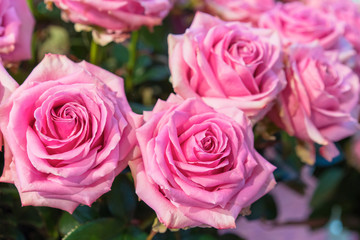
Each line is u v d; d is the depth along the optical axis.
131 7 0.53
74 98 0.43
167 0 0.54
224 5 0.64
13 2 0.51
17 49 0.51
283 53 0.53
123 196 0.53
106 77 0.46
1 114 0.42
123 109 0.45
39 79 0.44
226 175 0.44
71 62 0.45
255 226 1.00
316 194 0.76
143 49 0.70
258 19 0.64
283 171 0.62
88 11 0.52
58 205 0.44
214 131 0.45
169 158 0.43
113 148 0.42
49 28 0.68
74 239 0.48
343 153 0.74
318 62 0.54
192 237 0.55
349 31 0.64
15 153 0.42
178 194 0.43
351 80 0.57
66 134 0.43
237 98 0.49
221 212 0.44
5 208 0.52
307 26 0.60
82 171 0.42
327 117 0.54
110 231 0.50
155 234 0.52
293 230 1.05
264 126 0.54
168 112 0.45
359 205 0.80
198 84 0.49
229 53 0.50
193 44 0.48
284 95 0.53
